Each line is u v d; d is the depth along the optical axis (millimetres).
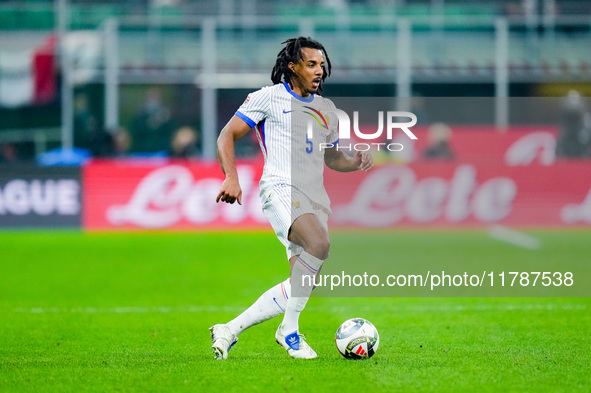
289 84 20344
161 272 40188
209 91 59344
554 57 60375
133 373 19469
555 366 20062
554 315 28344
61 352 22297
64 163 59375
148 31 61781
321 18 64750
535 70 59906
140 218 57531
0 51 63875
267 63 60781
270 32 61844
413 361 20562
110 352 22234
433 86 62312
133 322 27391
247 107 20047
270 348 22281
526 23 60562
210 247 49594
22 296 33406
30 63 64062
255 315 20469
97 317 28469
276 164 20047
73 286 36062
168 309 30172
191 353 21938
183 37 61688
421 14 66438
